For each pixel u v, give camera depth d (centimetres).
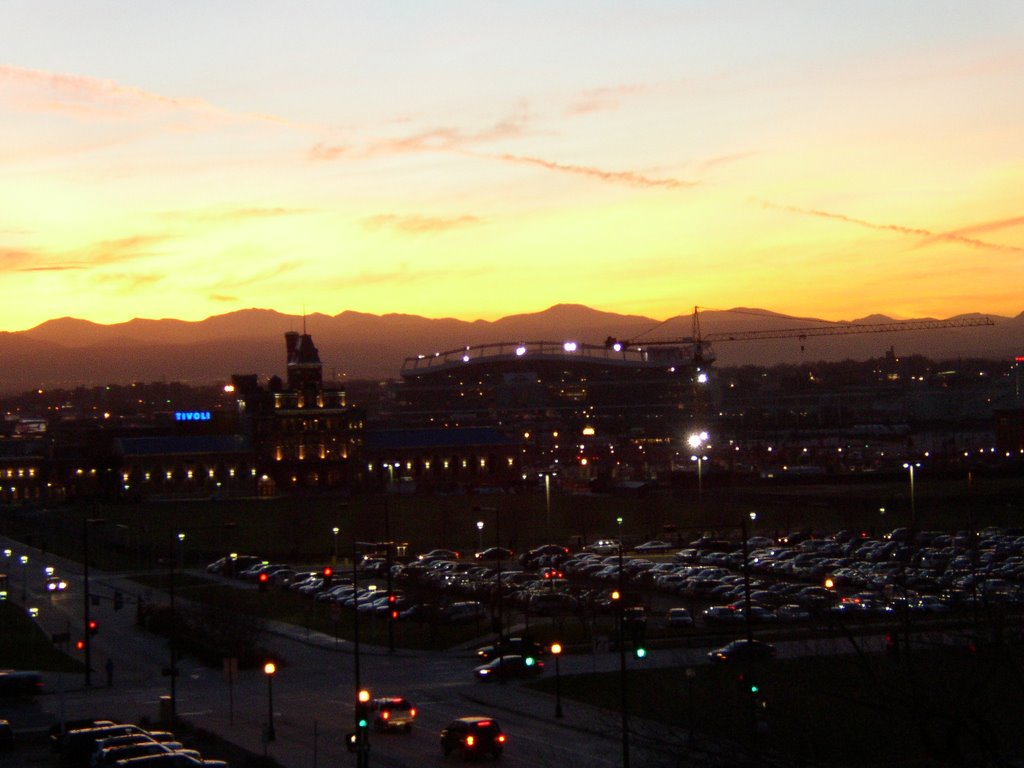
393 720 8375
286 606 15188
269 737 8131
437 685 10288
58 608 15438
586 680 9875
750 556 16888
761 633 11062
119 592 14550
